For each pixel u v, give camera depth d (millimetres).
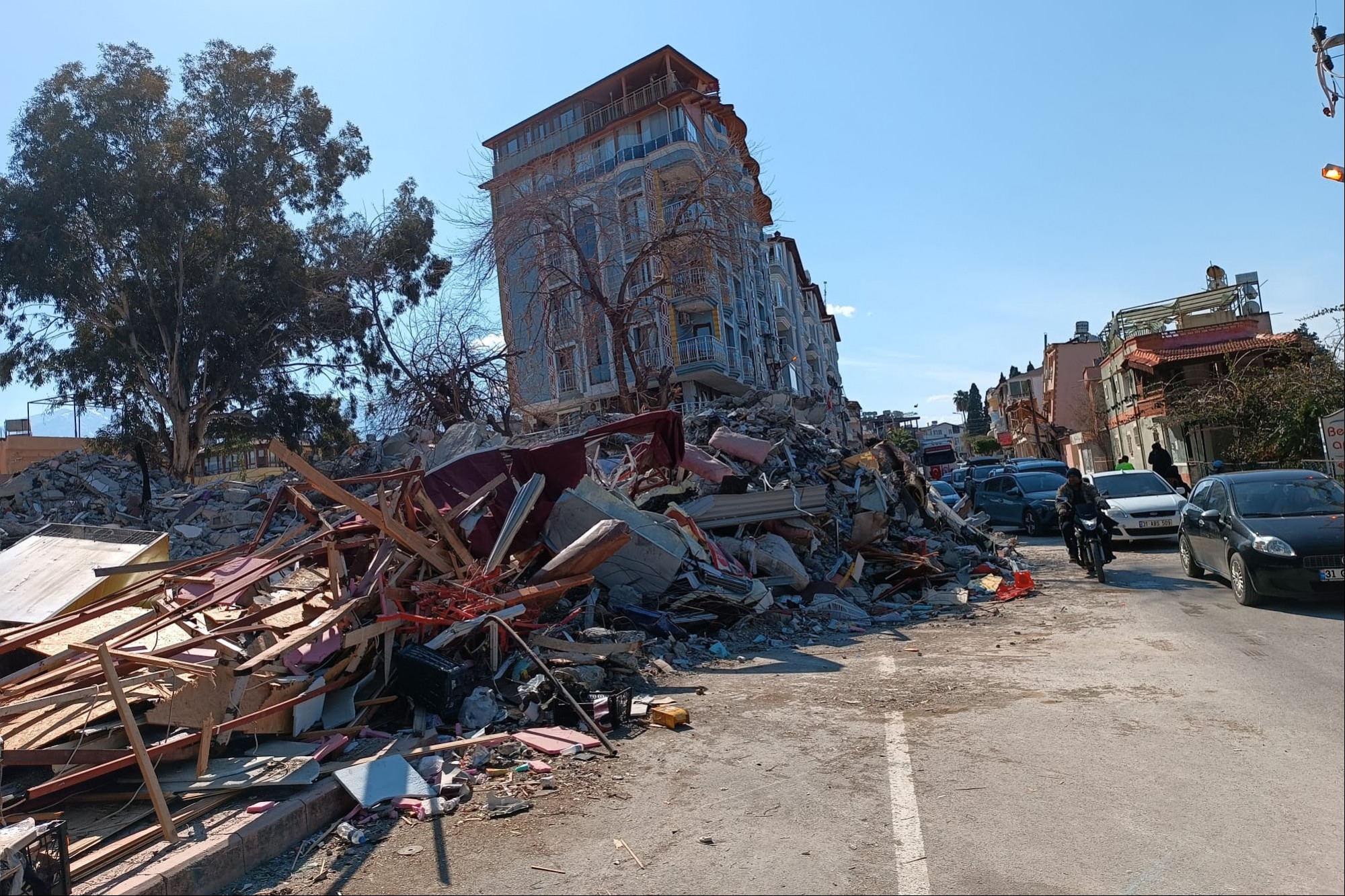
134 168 28734
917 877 3564
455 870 3904
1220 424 26219
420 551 7375
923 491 16484
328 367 34031
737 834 4121
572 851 4035
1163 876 3438
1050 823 3996
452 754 5348
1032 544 18188
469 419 25312
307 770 4895
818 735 5590
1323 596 8195
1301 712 5289
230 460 45250
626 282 22781
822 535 13203
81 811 4742
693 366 36219
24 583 8023
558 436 18281
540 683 6230
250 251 32250
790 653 8664
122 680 5266
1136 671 6703
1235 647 7164
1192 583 10812
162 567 7523
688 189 22984
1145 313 38062
